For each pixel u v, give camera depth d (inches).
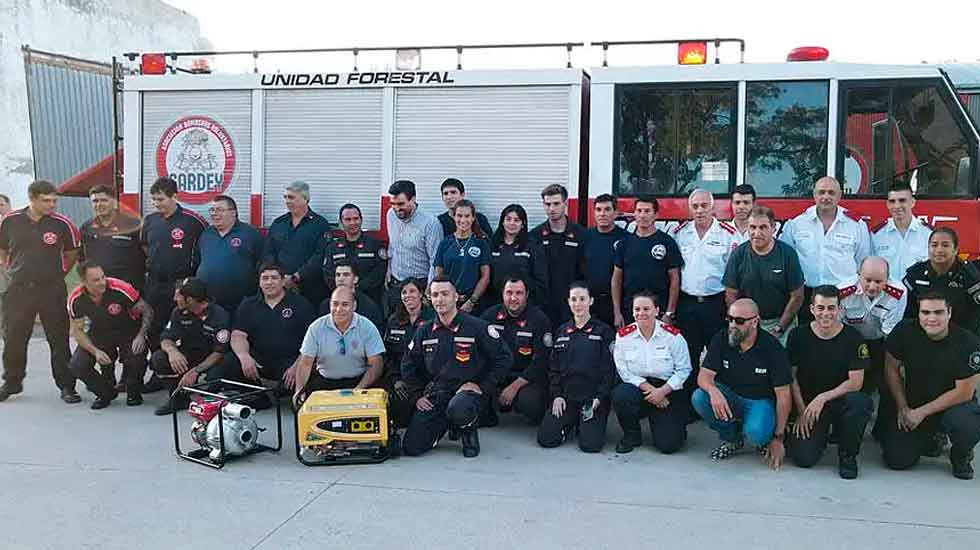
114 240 298.5
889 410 225.3
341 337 236.1
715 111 268.1
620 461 219.3
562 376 236.5
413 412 237.9
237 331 264.2
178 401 266.8
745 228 251.6
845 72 257.4
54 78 507.2
